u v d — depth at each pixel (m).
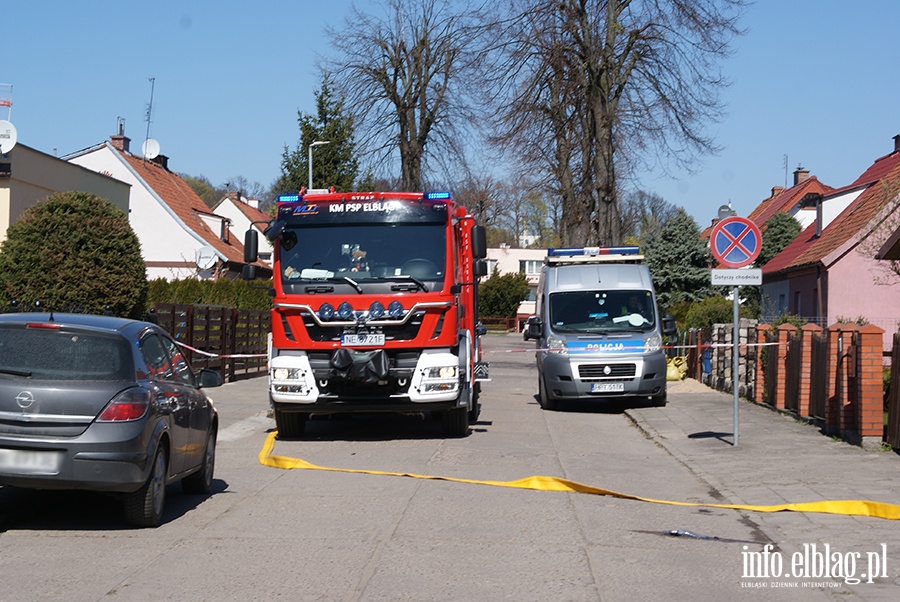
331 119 42.78
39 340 7.86
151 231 48.97
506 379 30.83
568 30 32.59
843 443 12.80
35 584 6.27
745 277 12.93
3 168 24.30
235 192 70.00
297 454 12.67
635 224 80.00
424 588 6.22
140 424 7.67
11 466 7.39
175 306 20.75
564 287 19.91
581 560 7.01
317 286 13.40
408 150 46.62
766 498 9.42
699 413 17.45
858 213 34.81
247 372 26.31
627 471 11.37
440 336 13.41
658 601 6.02
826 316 33.12
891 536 7.87
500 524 8.23
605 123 33.00
